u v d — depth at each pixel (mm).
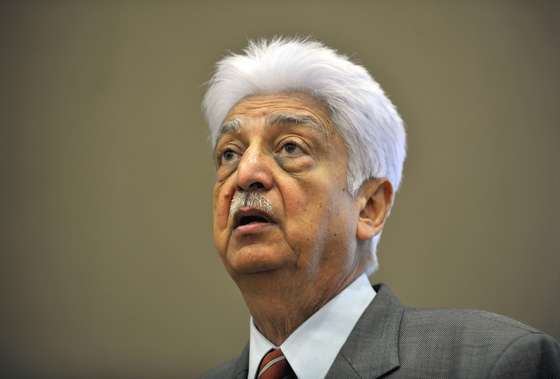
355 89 4391
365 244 4352
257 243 3918
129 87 11641
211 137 4824
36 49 11727
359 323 3969
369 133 4371
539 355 3443
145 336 10609
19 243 11039
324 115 4277
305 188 4023
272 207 3959
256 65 4484
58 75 11680
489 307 9984
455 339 3711
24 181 11273
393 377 3639
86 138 11461
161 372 10445
